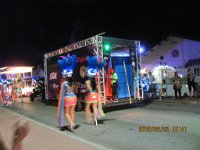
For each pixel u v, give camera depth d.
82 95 15.55
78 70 15.60
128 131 9.99
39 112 16.70
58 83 18.91
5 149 2.38
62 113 10.47
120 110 15.51
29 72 33.38
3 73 32.19
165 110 14.70
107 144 8.37
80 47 15.60
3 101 22.86
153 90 21.67
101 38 14.62
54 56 19.31
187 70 23.56
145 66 26.98
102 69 14.65
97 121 12.09
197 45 23.72
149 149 7.67
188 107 15.62
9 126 10.88
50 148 7.37
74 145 7.61
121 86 16.25
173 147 7.73
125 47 16.53
